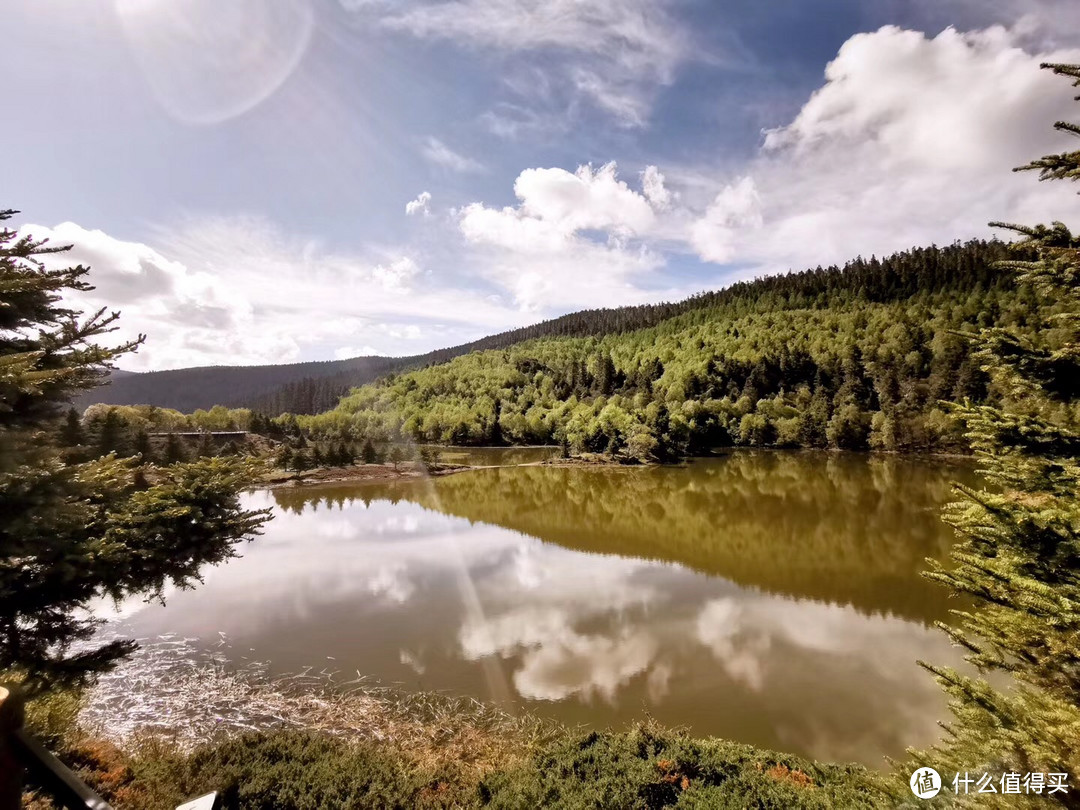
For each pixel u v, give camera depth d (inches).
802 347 5044.3
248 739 397.7
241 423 4306.1
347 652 775.7
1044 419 236.8
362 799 327.0
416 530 1633.9
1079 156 199.9
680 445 3503.9
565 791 349.4
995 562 251.9
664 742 429.7
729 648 788.0
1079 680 220.1
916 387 3496.6
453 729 558.6
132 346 291.1
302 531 1632.6
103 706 604.7
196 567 305.4
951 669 281.0
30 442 259.3
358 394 6072.8
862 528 1536.7
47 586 254.8
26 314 275.3
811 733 575.5
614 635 837.2
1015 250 231.9
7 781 76.0
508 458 3794.3
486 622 890.7
